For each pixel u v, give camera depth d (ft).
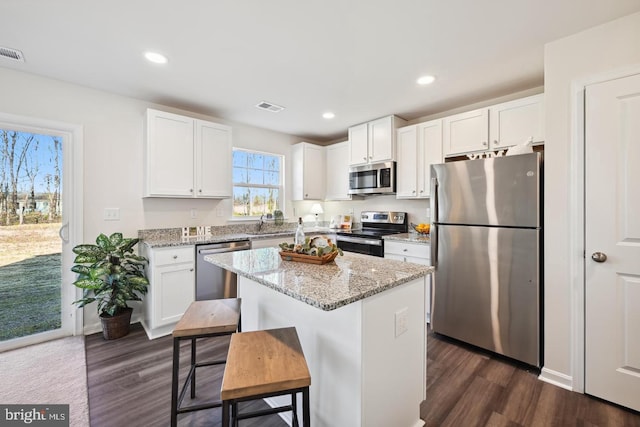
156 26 5.74
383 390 4.15
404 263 5.49
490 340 7.18
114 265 7.98
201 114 11.08
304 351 4.69
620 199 5.33
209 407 4.55
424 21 5.60
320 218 15.64
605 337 5.52
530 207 6.47
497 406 5.44
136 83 8.33
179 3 5.09
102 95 8.84
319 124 12.53
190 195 9.75
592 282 5.65
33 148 7.98
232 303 5.52
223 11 5.29
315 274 4.59
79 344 7.84
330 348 4.20
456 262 7.77
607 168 5.44
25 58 6.95
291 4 5.12
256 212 13.21
